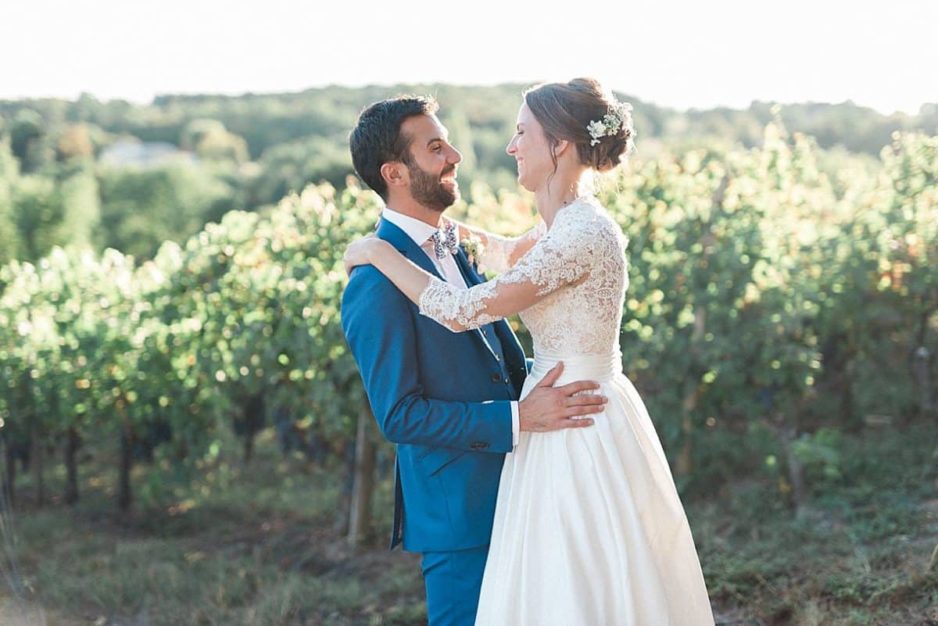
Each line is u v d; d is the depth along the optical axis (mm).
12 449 6645
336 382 5562
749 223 5855
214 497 6738
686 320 5773
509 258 3221
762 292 5766
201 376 6238
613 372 2809
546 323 2760
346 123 34688
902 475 5395
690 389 5703
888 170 6770
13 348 6434
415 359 2719
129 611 4660
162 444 6602
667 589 2754
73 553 5547
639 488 2732
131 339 6266
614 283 2729
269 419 7395
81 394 6363
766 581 4207
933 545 4293
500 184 21109
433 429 2650
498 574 2711
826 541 4656
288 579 4992
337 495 6551
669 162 6266
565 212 2693
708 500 5598
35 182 14969
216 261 6129
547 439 2715
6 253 13383
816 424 6727
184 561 5434
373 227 5676
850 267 6387
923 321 6562
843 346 6715
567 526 2656
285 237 5961
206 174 22234
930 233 6363
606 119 2701
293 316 5559
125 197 19297
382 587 4891
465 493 2785
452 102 33750
